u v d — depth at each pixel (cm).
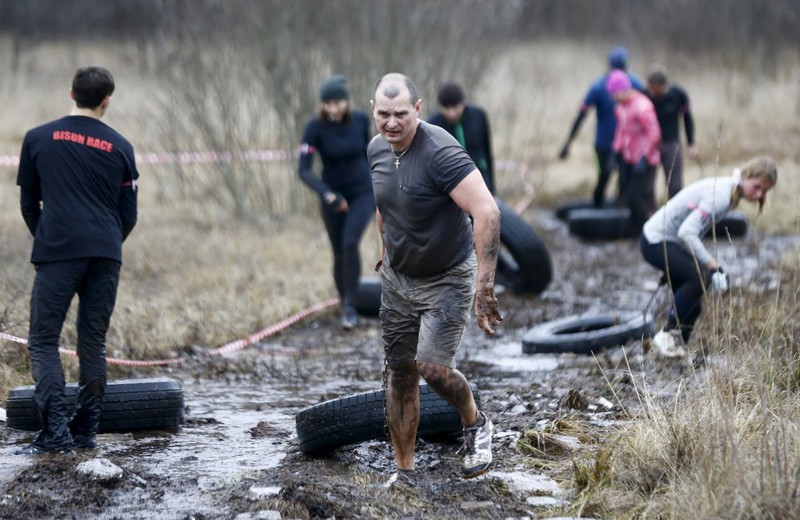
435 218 772
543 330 1372
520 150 2980
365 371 1259
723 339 970
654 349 1184
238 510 773
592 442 925
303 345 1412
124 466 867
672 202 1209
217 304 1518
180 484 841
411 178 765
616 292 1727
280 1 2291
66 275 890
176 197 2436
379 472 891
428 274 791
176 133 2441
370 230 2086
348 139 1473
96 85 899
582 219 2206
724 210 1172
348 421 896
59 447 893
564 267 1934
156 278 1664
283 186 2403
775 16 4028
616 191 2508
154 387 1009
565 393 1095
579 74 4588
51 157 889
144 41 2511
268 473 870
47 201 890
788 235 2103
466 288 796
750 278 1534
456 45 2450
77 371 1151
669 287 1128
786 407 827
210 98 2395
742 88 3631
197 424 1044
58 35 4747
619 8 5453
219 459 923
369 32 2350
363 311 1584
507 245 1667
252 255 1883
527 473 868
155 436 998
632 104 2147
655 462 810
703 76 3916
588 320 1428
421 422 927
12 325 1225
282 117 2314
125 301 1470
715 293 1167
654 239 1221
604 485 809
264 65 2300
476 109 1617
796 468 741
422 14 2406
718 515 701
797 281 1275
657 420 862
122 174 916
